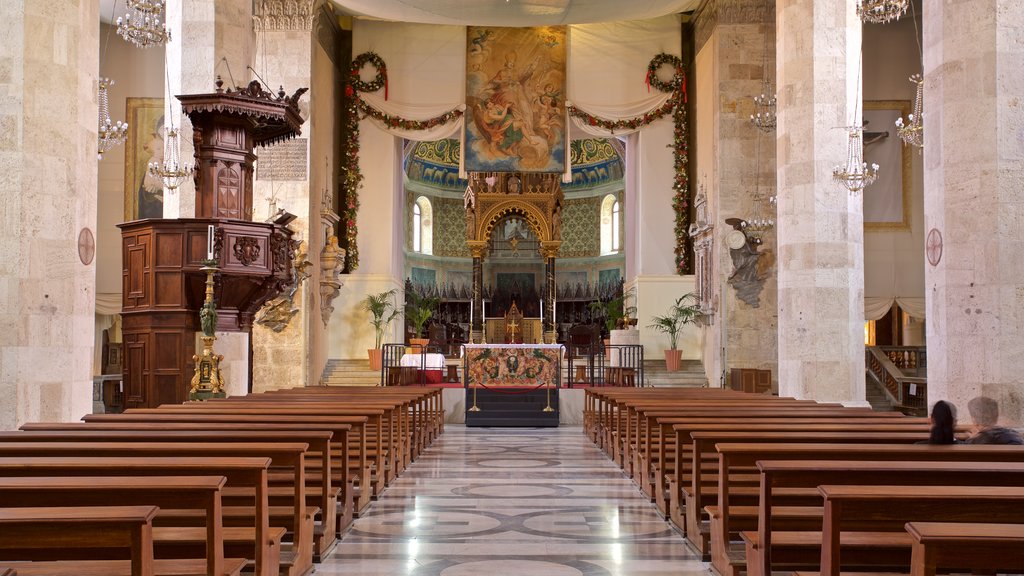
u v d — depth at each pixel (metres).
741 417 10.00
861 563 5.90
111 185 26.64
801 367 16.77
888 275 26.91
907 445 6.64
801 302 16.84
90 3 11.24
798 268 16.89
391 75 29.75
